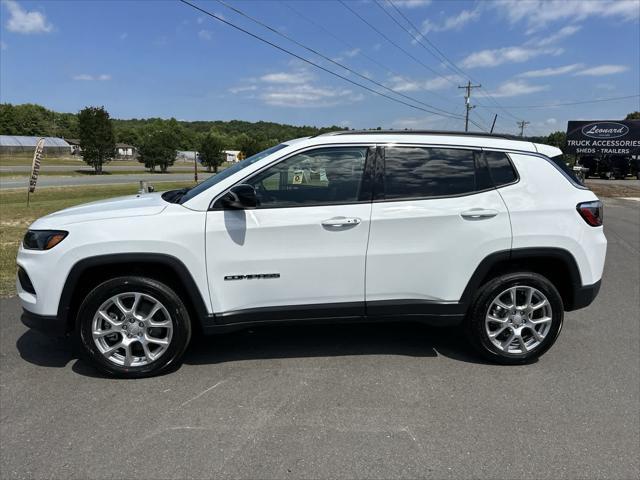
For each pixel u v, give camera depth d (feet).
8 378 12.08
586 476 8.41
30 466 8.66
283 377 12.16
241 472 8.51
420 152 12.33
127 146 339.16
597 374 12.35
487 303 12.51
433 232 12.10
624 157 141.18
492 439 9.50
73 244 11.28
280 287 11.93
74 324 12.04
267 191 11.95
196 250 11.54
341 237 11.89
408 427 9.91
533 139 13.53
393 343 14.37
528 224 12.30
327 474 8.46
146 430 9.81
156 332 12.16
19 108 384.88
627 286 21.01
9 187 88.48
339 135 12.30
